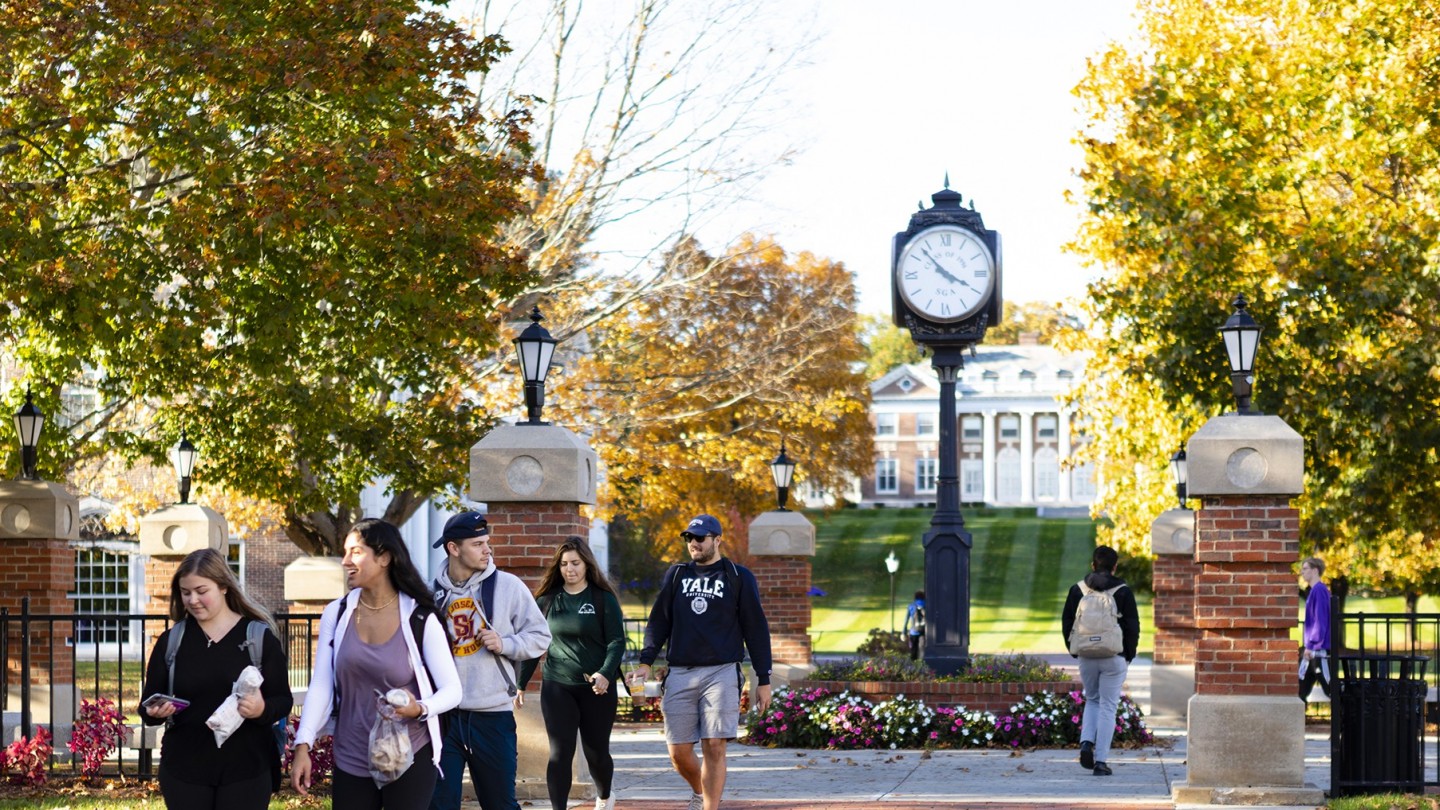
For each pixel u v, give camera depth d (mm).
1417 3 19250
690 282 25875
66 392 24328
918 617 32969
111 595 35656
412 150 15086
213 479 19500
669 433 31359
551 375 25031
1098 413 27156
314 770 11898
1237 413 11523
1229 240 20375
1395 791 11031
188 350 15875
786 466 23766
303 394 18422
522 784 11391
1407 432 19188
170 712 6348
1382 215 19391
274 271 15281
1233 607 11250
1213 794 10984
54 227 13773
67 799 11461
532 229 24969
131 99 14430
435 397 20938
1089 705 13234
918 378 119312
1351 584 32094
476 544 8203
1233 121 20734
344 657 6520
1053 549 75125
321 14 14641
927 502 117875
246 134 15133
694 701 9633
